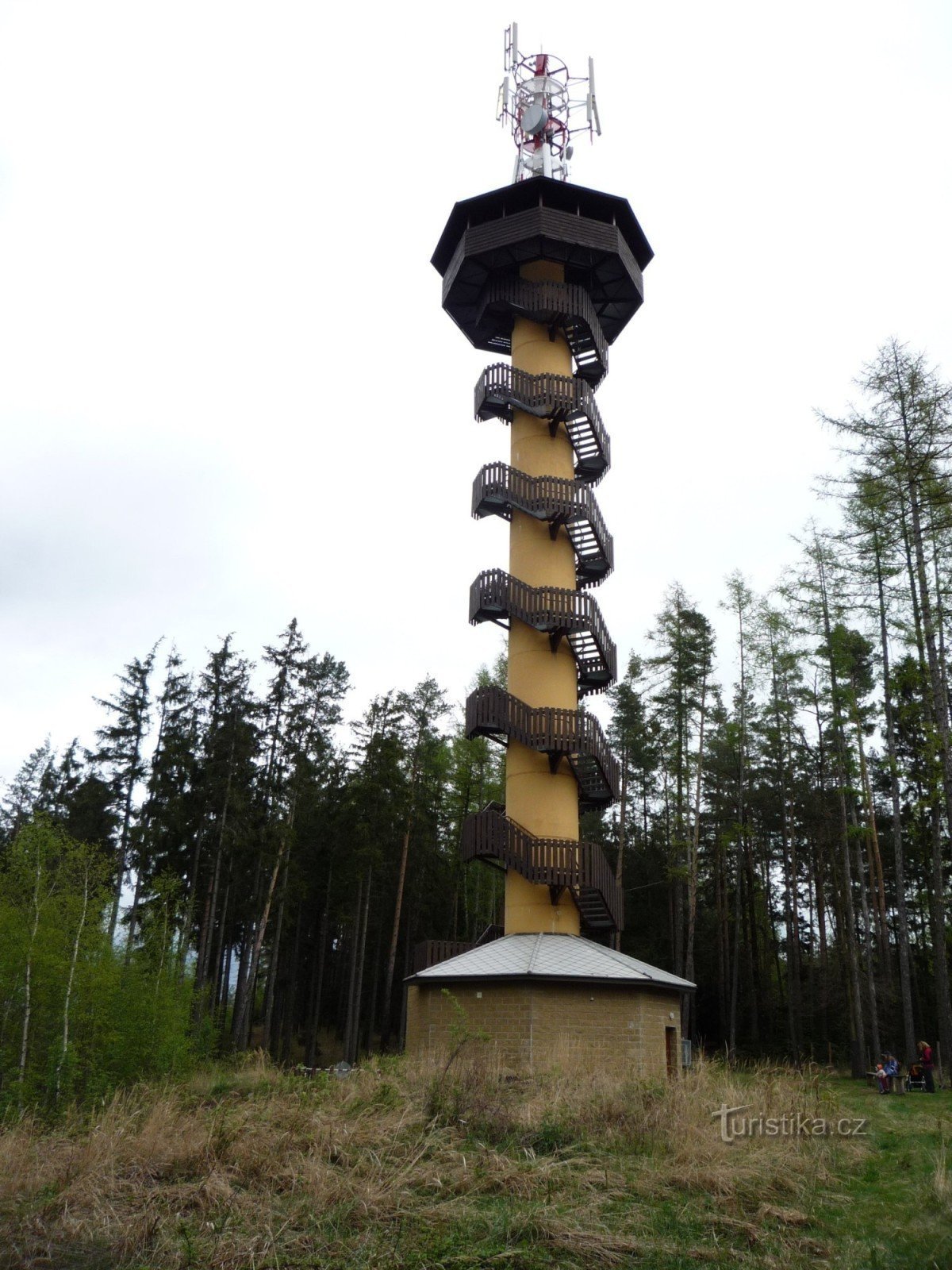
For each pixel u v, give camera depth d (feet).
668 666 128.06
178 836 129.90
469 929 153.07
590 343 97.81
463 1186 32.22
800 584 101.19
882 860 141.38
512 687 86.38
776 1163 36.94
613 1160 36.04
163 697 142.10
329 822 135.64
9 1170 34.22
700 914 153.58
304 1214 29.32
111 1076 71.46
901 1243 27.55
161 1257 25.98
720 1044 137.90
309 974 165.68
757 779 147.74
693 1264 26.03
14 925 72.13
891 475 64.23
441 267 104.99
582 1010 70.08
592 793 86.94
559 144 106.32
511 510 91.71
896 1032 132.46
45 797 166.09
